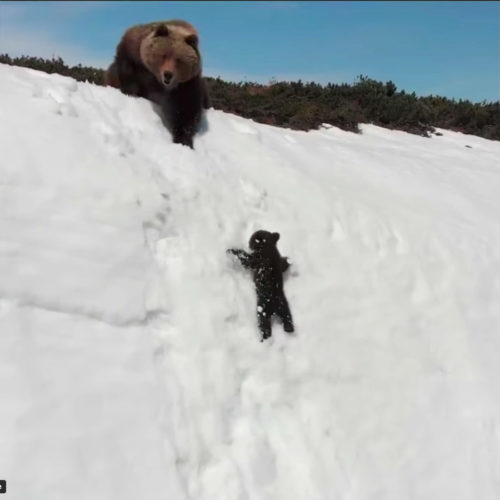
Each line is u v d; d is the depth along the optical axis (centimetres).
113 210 310
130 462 251
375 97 811
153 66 387
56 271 279
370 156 550
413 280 393
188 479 266
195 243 333
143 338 287
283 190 398
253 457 283
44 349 259
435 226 437
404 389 343
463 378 362
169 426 270
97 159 326
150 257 311
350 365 337
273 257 334
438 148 697
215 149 412
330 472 296
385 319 364
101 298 284
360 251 389
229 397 295
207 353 300
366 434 318
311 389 321
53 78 383
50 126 325
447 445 332
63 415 246
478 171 605
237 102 667
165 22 426
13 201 284
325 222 390
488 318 400
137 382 271
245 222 363
